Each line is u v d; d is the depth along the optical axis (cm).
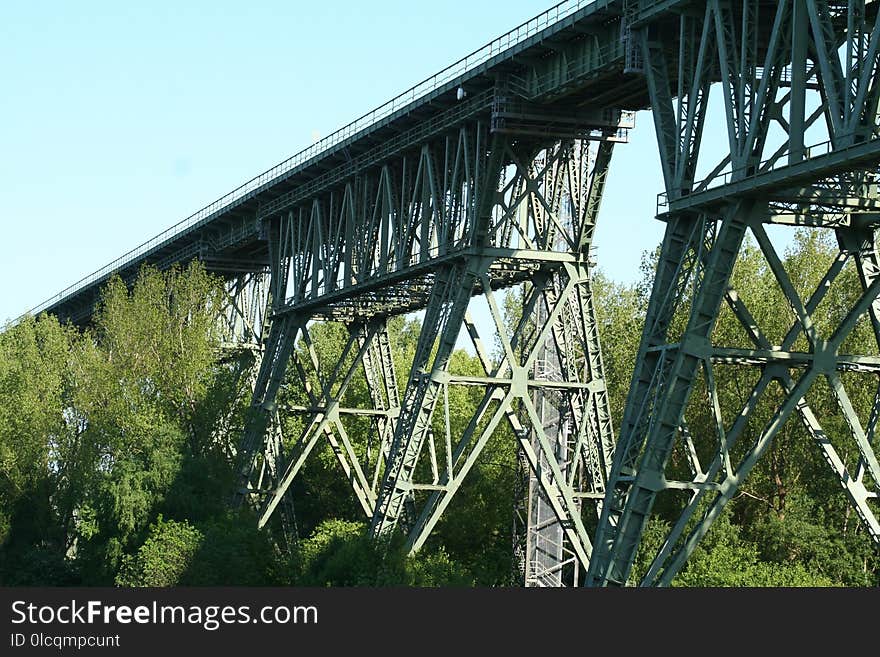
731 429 3922
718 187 3772
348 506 10356
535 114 5138
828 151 3366
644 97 5041
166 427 7394
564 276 5547
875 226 4066
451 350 5453
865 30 3694
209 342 8169
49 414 8588
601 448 5572
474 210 5362
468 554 8456
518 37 4972
